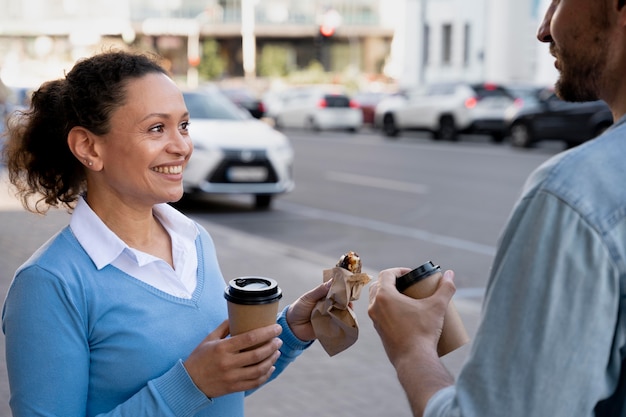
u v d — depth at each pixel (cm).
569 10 127
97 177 174
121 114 166
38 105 172
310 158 1680
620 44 123
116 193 174
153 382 158
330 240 830
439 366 133
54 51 5244
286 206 1055
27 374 156
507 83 2098
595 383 111
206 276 181
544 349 111
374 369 435
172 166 171
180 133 175
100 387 164
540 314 112
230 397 178
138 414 155
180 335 168
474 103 2047
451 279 145
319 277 632
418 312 139
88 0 5306
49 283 159
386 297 142
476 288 627
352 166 1527
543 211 115
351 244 812
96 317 163
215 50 5141
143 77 168
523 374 112
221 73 5141
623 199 112
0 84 917
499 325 115
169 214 183
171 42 5453
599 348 111
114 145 168
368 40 5822
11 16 5253
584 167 116
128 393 164
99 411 164
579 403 111
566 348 110
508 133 2017
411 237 852
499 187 1232
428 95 2186
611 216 112
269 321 158
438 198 1129
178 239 180
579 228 112
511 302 115
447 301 142
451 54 3419
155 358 165
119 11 5375
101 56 170
